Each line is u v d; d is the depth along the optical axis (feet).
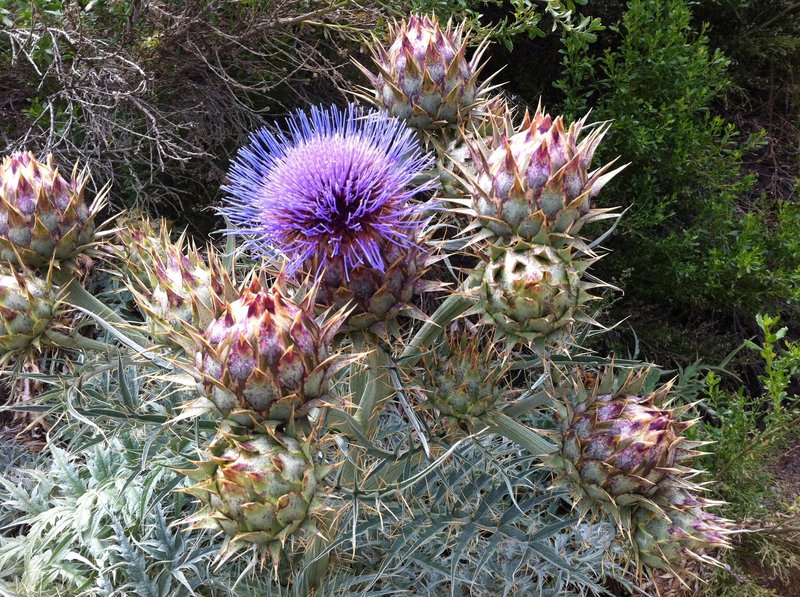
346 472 1.31
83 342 1.26
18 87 1.97
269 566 1.37
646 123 2.12
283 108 2.16
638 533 1.10
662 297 2.26
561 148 1.09
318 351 1.01
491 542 1.24
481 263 1.14
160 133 1.74
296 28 2.04
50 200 1.21
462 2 1.87
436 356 1.25
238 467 0.96
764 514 1.82
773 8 2.64
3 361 1.21
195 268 1.23
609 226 2.15
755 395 2.30
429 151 1.41
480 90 1.43
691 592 1.65
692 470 1.10
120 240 1.50
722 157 2.19
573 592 1.57
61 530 1.41
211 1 1.80
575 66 2.12
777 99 2.85
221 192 2.06
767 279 2.12
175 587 1.39
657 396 1.14
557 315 1.10
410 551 1.25
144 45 1.84
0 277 1.19
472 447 1.45
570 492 1.24
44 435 1.79
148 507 1.28
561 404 1.17
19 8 1.86
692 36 2.55
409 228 1.15
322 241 1.13
